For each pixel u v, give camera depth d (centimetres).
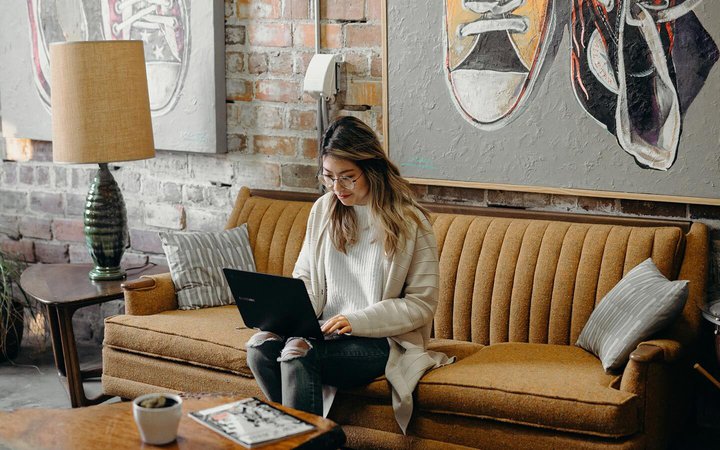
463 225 325
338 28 360
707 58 295
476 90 333
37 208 441
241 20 380
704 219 306
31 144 437
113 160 350
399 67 346
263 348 276
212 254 348
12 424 224
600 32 310
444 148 343
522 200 335
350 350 271
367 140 276
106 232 360
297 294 258
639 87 306
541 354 284
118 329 322
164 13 389
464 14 331
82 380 348
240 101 386
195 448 206
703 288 290
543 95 322
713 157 299
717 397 310
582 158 319
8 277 403
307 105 372
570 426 245
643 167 310
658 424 259
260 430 213
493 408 254
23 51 425
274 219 362
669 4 298
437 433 266
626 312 269
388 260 280
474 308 314
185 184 404
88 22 408
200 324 317
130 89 352
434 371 272
